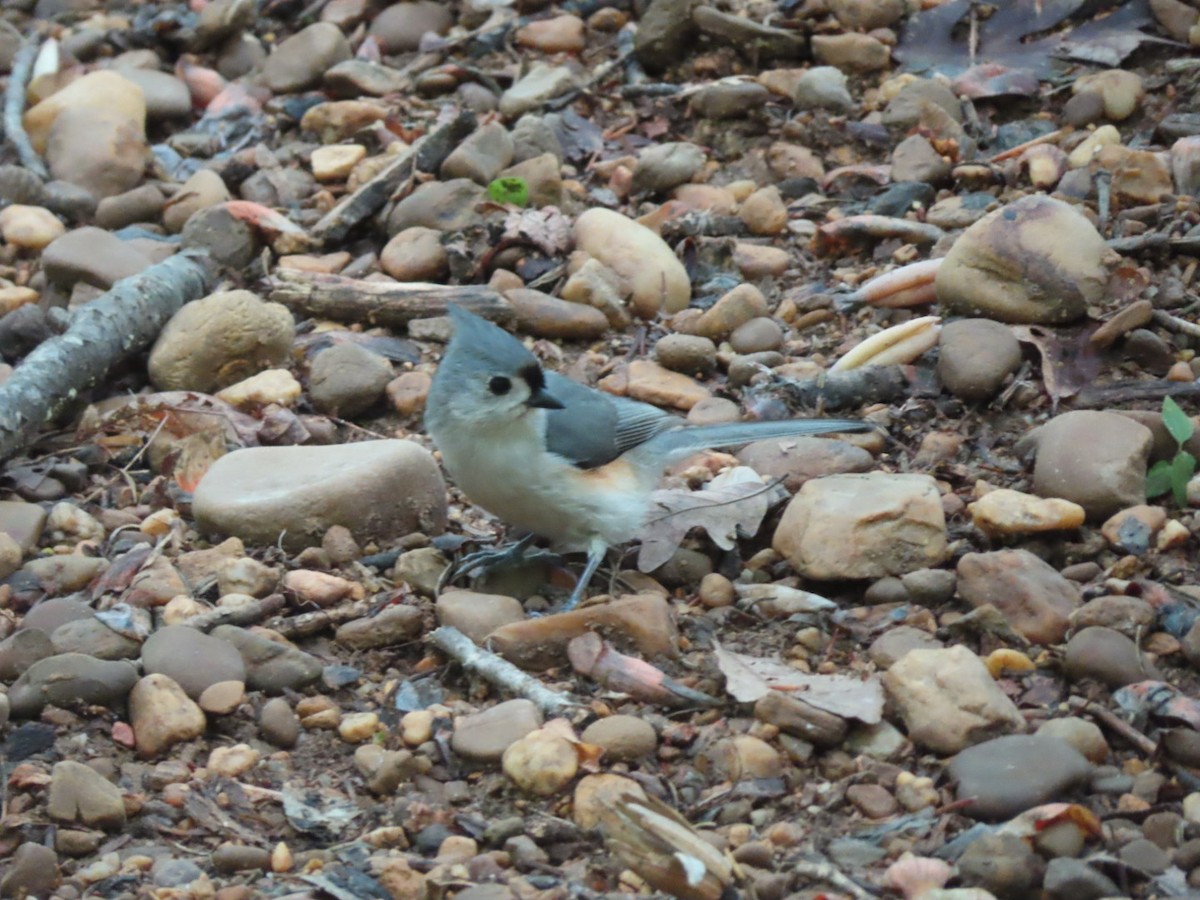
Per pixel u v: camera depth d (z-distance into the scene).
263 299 13.79
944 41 15.89
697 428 10.38
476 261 13.87
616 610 9.21
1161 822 7.52
